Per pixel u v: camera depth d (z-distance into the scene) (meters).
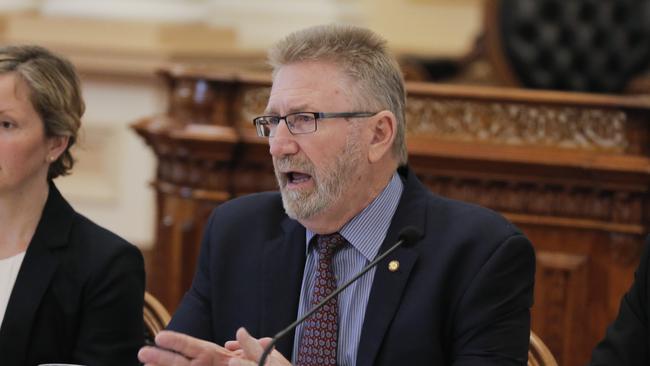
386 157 5.40
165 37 15.20
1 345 5.47
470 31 18.23
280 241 5.63
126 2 15.71
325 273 5.39
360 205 5.37
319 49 5.24
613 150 8.46
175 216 9.09
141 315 5.75
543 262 8.50
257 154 8.87
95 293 5.61
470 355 5.12
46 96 5.52
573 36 14.08
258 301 5.57
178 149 8.96
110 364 5.55
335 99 5.18
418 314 5.18
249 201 5.91
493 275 5.20
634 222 8.24
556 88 14.12
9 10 16.06
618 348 5.39
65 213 5.76
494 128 8.68
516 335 5.18
